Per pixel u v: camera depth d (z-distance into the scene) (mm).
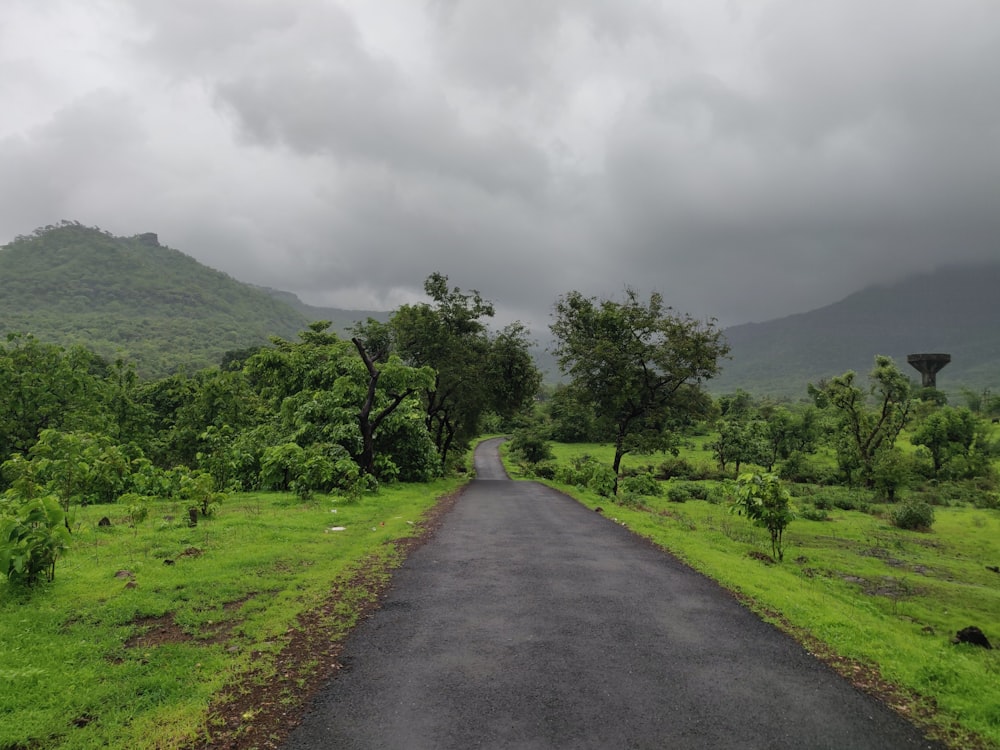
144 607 5992
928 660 5250
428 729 3873
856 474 40500
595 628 5965
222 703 4180
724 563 9242
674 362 27906
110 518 11219
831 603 7336
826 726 4020
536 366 37094
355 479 16984
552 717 4059
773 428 49438
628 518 14891
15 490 9562
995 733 3920
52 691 4199
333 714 4062
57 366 24031
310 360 24703
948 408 45625
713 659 5188
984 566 14766
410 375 22438
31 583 6383
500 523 13297
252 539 9547
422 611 6410
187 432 25188
